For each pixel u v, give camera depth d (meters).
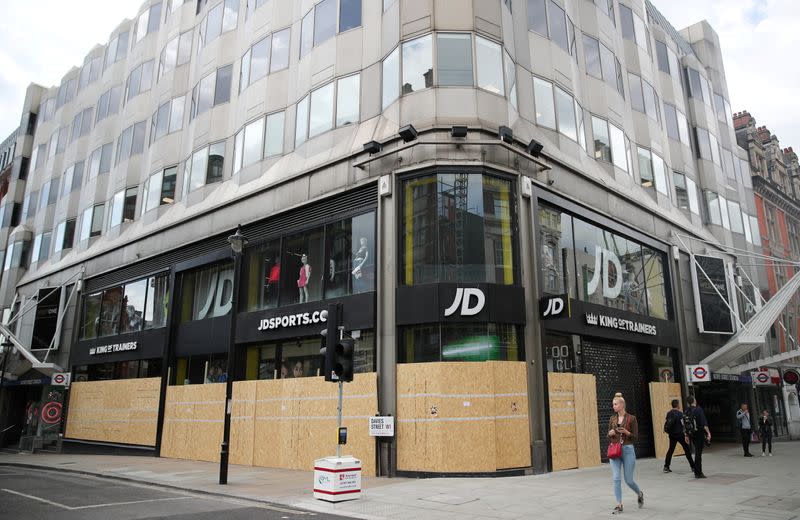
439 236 14.88
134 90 31.55
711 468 15.74
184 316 23.47
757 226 34.41
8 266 39.00
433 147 15.46
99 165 32.91
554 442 14.84
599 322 17.97
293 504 10.26
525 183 16.08
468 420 13.59
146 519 8.99
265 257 20.02
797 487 11.76
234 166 22.84
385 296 15.37
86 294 30.17
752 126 40.06
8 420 33.62
